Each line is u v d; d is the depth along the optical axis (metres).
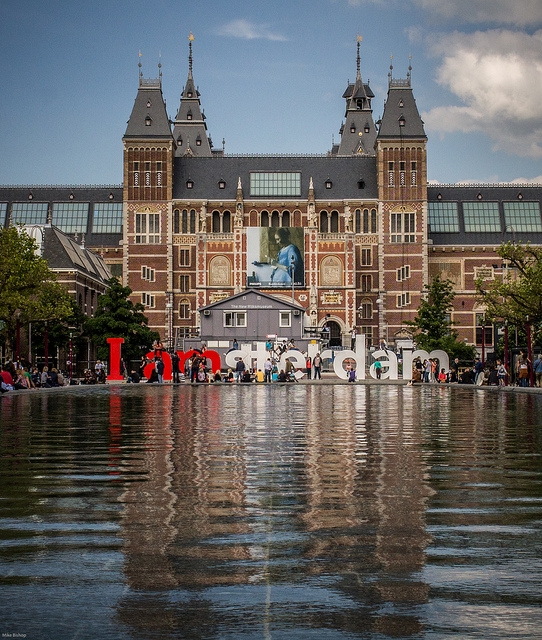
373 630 7.57
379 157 136.25
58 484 15.09
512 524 11.62
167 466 17.44
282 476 16.00
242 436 23.95
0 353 77.69
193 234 136.38
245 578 9.05
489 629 7.59
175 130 194.50
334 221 138.12
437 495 13.91
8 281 62.16
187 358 82.81
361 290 137.00
